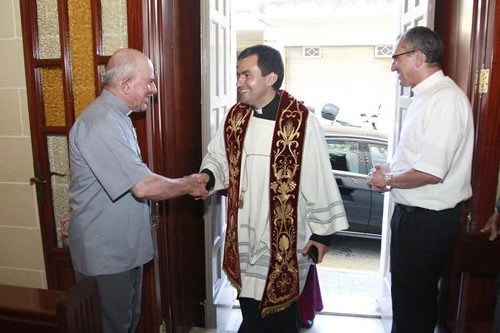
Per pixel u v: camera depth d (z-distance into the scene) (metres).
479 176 1.85
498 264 1.80
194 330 2.59
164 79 1.95
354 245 4.40
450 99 1.65
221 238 2.71
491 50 1.75
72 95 1.85
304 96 6.75
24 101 1.98
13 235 2.14
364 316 2.79
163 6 1.92
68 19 1.80
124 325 1.71
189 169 2.40
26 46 1.87
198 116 2.54
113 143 1.49
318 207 1.61
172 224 2.24
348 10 5.73
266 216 1.61
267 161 1.59
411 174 1.67
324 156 1.61
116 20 1.80
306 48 6.57
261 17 5.94
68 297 0.87
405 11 2.52
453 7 2.08
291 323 1.71
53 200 2.03
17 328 0.91
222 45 2.62
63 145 1.97
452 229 1.76
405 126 1.81
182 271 2.41
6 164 2.06
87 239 1.60
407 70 1.78
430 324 1.88
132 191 1.53
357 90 6.61
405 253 1.82
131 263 1.66
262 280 1.63
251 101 1.58
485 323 1.96
